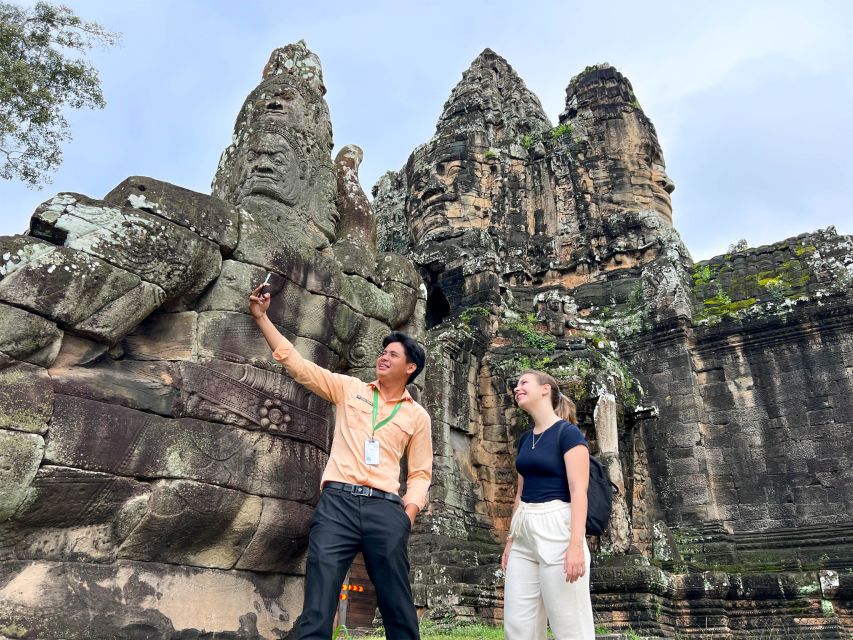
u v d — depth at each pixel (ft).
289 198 19.40
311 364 14.62
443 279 71.15
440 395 55.42
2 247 13.38
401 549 12.96
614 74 85.51
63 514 13.65
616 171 80.18
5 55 41.78
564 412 16.01
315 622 11.89
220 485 15.53
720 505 60.08
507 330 63.52
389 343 14.88
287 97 20.53
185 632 14.70
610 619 43.42
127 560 14.51
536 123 86.43
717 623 45.50
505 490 56.95
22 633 12.64
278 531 16.48
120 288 14.83
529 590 14.33
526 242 78.69
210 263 16.48
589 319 66.49
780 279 65.82
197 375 15.79
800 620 45.03
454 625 42.91
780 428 60.18
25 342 13.41
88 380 14.35
